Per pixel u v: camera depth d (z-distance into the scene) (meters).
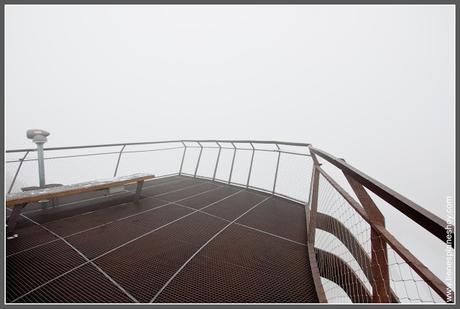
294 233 3.38
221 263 2.57
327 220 3.98
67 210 3.96
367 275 2.36
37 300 1.95
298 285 2.27
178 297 2.05
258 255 2.77
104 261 2.53
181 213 3.99
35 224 3.39
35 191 3.16
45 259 2.53
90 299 1.98
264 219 3.86
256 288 2.21
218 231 3.36
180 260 2.60
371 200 1.42
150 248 2.83
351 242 2.89
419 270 0.93
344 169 1.71
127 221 3.60
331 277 2.73
